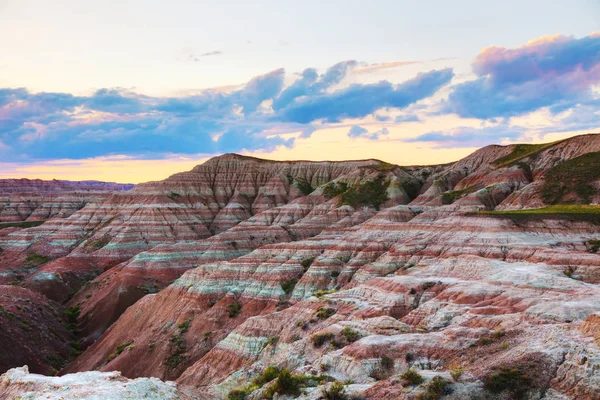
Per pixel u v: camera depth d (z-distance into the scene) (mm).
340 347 57531
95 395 38156
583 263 76250
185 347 96188
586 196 134500
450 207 153625
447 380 37688
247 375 60656
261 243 159125
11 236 198625
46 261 180625
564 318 48219
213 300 108812
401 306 69625
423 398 36438
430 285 72312
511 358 40219
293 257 116438
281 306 100938
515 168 174250
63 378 42625
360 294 78562
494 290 62656
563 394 35031
